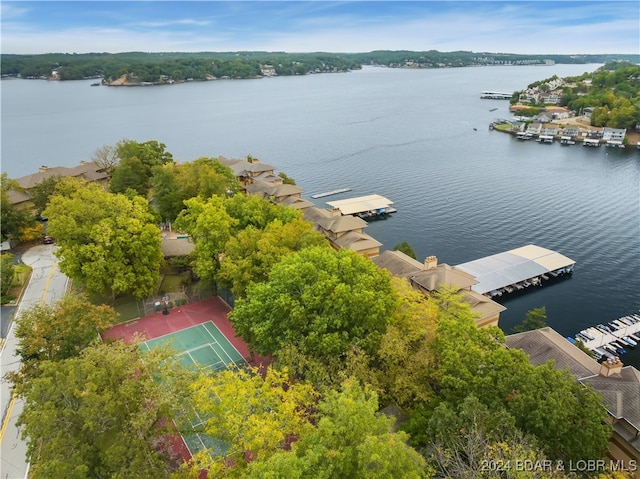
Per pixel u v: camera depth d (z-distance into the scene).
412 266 75.12
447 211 140.88
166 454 42.25
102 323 50.09
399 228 129.38
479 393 40.03
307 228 73.00
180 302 75.12
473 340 45.75
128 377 38.50
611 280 99.94
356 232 96.19
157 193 100.00
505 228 127.12
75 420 33.72
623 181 167.38
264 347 52.06
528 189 159.12
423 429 40.31
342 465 29.75
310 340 46.88
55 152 198.88
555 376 39.34
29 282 80.25
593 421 36.62
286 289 51.81
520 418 37.84
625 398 43.81
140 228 69.75
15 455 45.47
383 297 49.97
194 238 77.50
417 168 189.50
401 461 30.17
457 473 33.47
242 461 35.00
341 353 46.91
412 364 45.03
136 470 31.86
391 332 46.50
